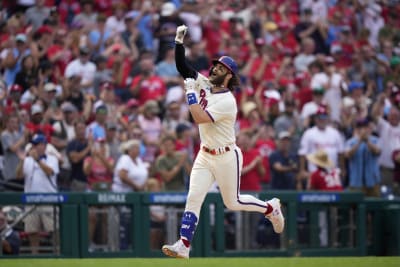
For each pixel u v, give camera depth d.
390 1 79.44
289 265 31.42
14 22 58.56
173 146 47.62
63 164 46.59
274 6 71.88
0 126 47.00
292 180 51.25
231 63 29.94
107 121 49.56
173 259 34.84
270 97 57.72
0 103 49.31
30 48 55.03
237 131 54.19
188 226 29.69
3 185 44.69
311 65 62.28
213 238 44.66
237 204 31.03
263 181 50.09
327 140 52.50
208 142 30.03
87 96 51.62
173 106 52.88
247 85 59.31
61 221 42.41
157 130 51.94
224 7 68.69
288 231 45.94
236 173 30.38
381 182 56.66
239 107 56.81
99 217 43.22
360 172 52.91
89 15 63.56
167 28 61.16
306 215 46.50
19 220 41.66
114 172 46.81
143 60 56.47
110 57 58.31
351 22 75.38
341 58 68.25
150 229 44.00
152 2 66.12
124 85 57.34
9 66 54.97
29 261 32.72
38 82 52.97
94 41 60.09
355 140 53.06
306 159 52.81
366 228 48.03
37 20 61.91
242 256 45.00
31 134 46.88
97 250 43.03
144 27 63.47
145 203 43.84
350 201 47.44
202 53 61.41
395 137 57.09
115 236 43.44
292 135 54.66
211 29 65.38
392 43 74.44
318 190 48.97
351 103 60.00
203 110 29.33
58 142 47.56
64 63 57.53
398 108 61.81
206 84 30.03
